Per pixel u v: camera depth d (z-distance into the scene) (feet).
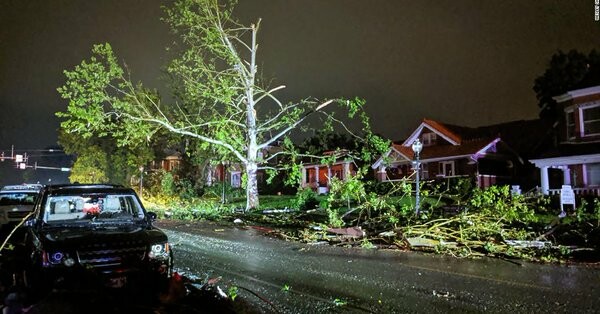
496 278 27.84
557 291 24.49
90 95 71.15
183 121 85.97
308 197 84.74
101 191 26.76
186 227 61.87
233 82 81.35
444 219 42.78
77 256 20.94
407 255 36.70
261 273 29.89
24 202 49.42
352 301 22.88
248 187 83.76
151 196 141.08
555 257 34.45
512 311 21.01
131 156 159.53
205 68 77.46
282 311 21.26
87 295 18.85
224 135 79.61
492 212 45.03
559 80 126.52
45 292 20.30
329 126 76.74
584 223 47.65
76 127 72.28
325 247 41.57
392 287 25.73
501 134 128.06
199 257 36.40
